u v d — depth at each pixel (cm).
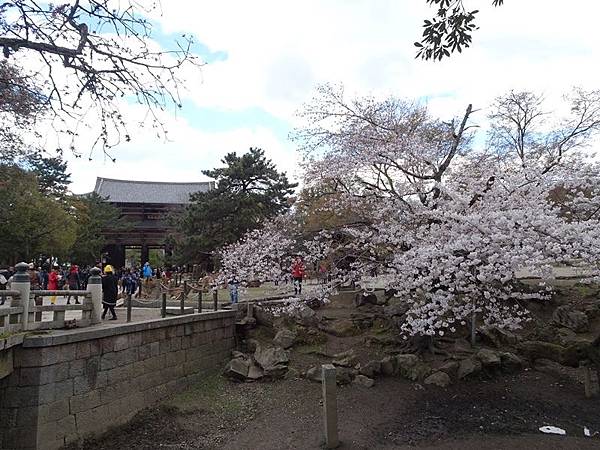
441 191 1116
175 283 2355
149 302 1752
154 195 5022
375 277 1231
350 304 1666
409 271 984
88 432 917
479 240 866
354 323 1465
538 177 1028
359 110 1548
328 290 1262
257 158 2594
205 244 2447
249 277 1359
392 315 1407
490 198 1047
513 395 1100
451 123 1357
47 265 3195
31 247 2848
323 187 1414
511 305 1396
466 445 867
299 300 1321
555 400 1071
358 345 1366
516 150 1673
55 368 855
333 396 898
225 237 2406
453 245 888
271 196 2530
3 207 2489
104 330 965
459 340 1302
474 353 1244
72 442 881
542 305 1470
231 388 1239
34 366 827
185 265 2828
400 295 1120
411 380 1184
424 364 1209
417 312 1000
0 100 673
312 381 1219
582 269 1051
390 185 1264
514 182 1043
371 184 1304
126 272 2239
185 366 1248
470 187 1105
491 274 883
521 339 1327
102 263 3067
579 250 835
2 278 1091
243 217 2430
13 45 554
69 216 3089
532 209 917
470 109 1267
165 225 4106
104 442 945
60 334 870
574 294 1530
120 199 4822
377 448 877
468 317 1343
